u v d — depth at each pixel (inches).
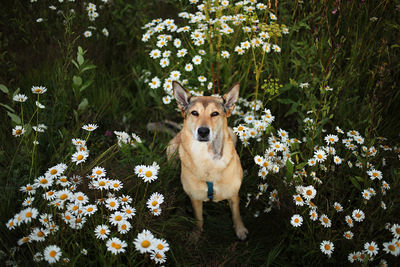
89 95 160.7
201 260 112.0
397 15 149.2
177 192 136.9
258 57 151.4
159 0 177.9
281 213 116.3
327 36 143.6
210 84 143.2
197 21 144.9
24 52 166.7
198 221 125.9
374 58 152.9
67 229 91.6
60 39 168.7
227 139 116.8
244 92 163.8
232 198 123.0
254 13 133.8
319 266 107.0
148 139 159.5
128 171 120.1
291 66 159.2
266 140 127.9
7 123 132.1
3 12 168.7
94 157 131.6
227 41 154.7
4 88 110.2
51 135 131.0
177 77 144.1
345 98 141.0
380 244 101.6
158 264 103.7
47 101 140.1
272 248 117.8
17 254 94.0
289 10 156.0
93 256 99.8
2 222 100.0
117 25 183.2
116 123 159.5
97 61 177.0
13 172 108.7
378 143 120.9
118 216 91.4
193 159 115.0
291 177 106.7
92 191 106.3
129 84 183.5
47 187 98.7
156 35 164.6
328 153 114.3
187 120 117.0
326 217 101.0
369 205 105.2
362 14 154.3
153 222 107.0
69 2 167.0
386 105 147.3
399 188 100.8
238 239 126.8
